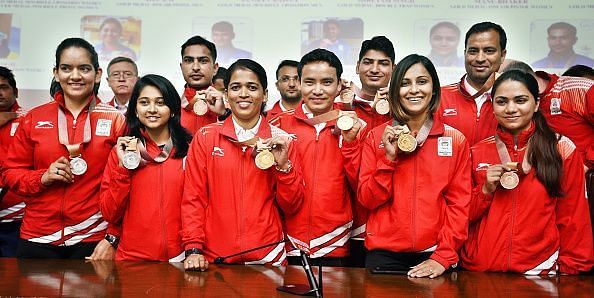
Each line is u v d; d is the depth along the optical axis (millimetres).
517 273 2512
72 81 2797
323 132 2770
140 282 2111
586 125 3096
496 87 2568
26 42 3688
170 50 3680
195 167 2631
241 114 2623
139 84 2701
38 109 2926
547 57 3529
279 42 3641
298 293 1951
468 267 2621
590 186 2902
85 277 2182
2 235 3350
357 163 2658
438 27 3562
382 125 2639
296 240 2740
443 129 2559
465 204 2486
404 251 2523
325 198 2719
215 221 2592
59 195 2814
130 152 2598
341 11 3607
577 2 3498
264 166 2486
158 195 2660
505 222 2533
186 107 3352
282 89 3457
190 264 2355
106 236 2773
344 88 3055
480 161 2633
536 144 2525
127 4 3680
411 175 2525
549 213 2531
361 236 2902
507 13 3537
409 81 2514
